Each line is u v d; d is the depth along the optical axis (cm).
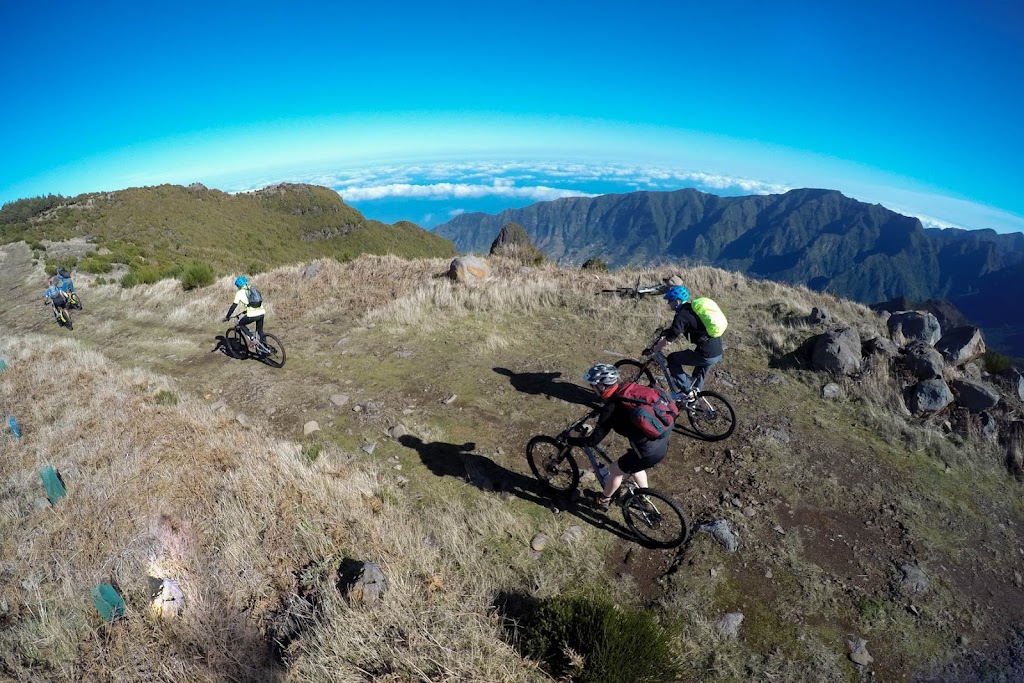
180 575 457
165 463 634
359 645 378
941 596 456
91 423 783
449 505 565
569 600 406
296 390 917
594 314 1181
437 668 366
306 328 1275
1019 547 529
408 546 486
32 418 859
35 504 593
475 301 1288
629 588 459
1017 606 457
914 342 923
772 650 400
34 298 2414
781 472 620
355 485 584
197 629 403
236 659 377
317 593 433
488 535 518
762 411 772
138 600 435
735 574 470
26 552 506
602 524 538
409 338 1126
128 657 383
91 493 585
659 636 374
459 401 831
